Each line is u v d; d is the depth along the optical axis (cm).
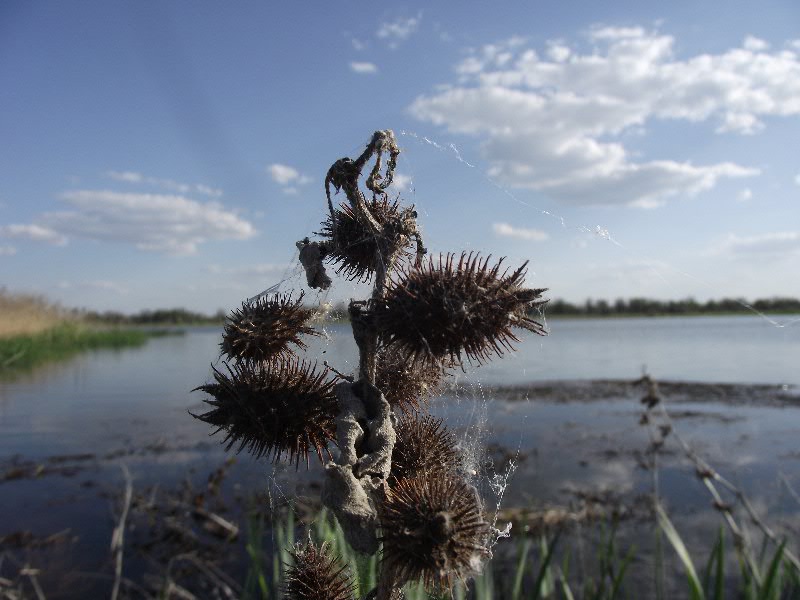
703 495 873
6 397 1812
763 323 7750
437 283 217
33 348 3062
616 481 936
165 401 1716
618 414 1471
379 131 226
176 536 744
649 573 659
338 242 261
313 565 236
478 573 206
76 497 889
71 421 1429
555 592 622
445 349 218
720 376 2200
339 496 193
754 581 502
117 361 3039
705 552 701
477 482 407
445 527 189
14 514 821
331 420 242
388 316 215
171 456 1103
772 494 870
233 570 669
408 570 194
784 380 2069
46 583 636
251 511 798
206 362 2900
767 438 1193
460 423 739
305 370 255
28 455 1115
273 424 238
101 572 663
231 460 942
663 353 3281
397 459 234
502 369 2500
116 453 1130
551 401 1662
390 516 196
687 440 1188
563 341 4347
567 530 759
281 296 267
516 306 220
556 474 958
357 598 246
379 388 238
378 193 238
